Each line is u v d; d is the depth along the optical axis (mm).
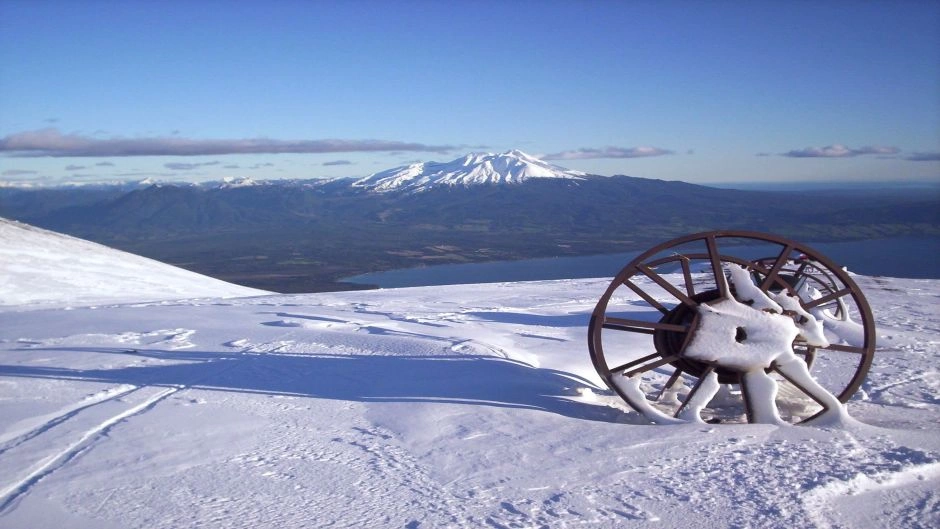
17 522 4656
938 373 9938
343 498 5043
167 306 19594
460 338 11430
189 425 6840
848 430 6625
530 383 8508
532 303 18453
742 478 5324
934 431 6711
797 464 5594
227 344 11406
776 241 7375
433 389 8227
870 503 4926
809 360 8688
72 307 20609
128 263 37969
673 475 5418
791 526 4547
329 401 7777
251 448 6148
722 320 7047
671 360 7250
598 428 6676
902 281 23938
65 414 7238
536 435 6469
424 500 5000
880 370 10148
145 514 4781
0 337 12969
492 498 5023
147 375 9125
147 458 5887
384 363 9633
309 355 10312
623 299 19109
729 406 8398
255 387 8445
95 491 5176
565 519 4668
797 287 11570
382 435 6531
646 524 4586
